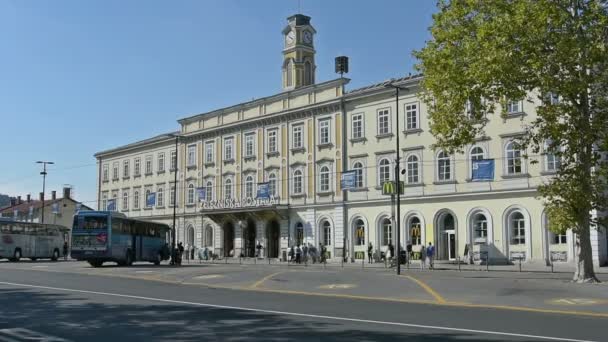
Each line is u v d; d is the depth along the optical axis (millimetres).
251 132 63219
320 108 56188
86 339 11773
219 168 66562
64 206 104625
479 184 45281
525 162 43031
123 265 45062
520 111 43250
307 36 67062
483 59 23688
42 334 12383
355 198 53125
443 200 47219
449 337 11461
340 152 54281
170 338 11789
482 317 14492
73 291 22188
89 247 41969
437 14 26469
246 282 25672
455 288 21484
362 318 14344
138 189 79000
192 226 69625
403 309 16281
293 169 58469
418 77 49031
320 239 55469
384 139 51281
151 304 17750
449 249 47375
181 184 71625
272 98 61000
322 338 11500
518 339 11219
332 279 25922
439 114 26641
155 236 49312
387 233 51000
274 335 11938
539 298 18594
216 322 13852
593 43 22609
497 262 43844
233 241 65188
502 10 24203
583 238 25203
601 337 11438
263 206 58750
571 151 24953
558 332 12055
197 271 32875
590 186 24844
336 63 58906
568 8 23922
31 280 28078
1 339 11773
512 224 43688
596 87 24391
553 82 23484
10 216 109812
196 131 69375
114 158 84188
